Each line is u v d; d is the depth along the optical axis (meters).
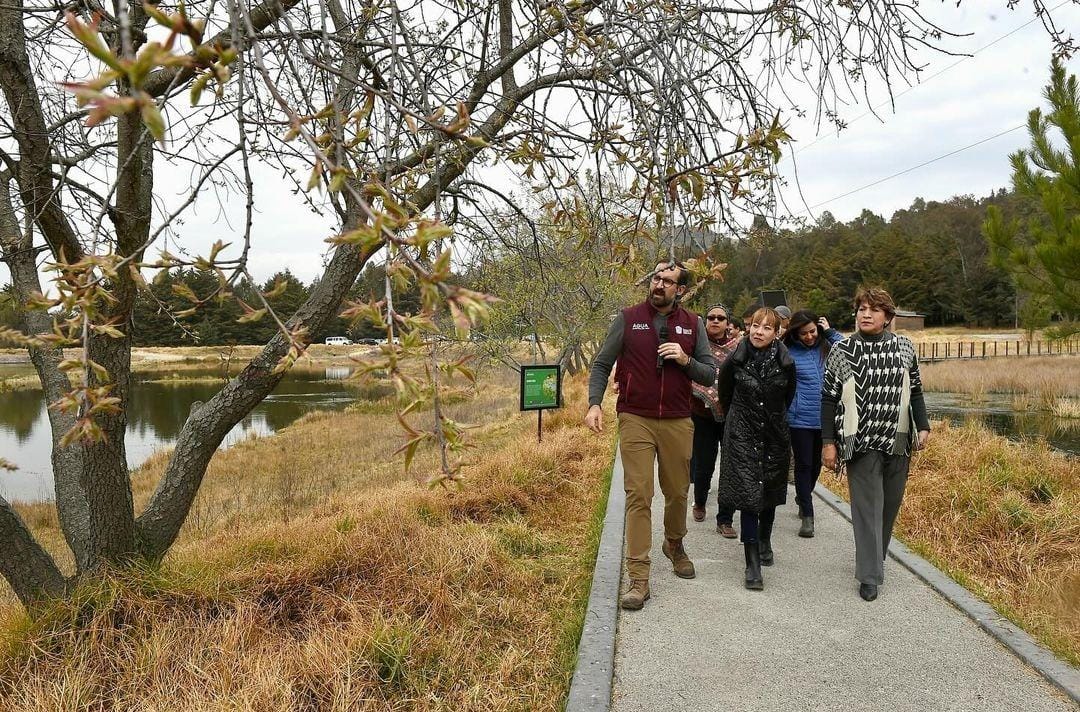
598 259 2.55
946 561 5.29
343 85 2.82
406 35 1.88
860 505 4.34
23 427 24.25
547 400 9.21
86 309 1.45
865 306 4.31
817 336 5.70
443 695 3.33
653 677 3.34
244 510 9.05
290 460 16.14
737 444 4.52
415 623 3.84
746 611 4.09
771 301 6.87
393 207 1.11
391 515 5.20
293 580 4.27
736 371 4.61
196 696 3.11
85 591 3.75
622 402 4.26
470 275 4.18
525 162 2.33
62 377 4.16
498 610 4.22
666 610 4.10
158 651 3.39
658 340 4.18
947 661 3.48
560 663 3.62
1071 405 17.94
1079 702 3.09
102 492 3.85
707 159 2.27
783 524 6.01
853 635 3.77
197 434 4.18
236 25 1.08
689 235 2.14
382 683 3.34
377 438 18.83
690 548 5.32
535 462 7.36
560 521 6.23
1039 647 3.55
